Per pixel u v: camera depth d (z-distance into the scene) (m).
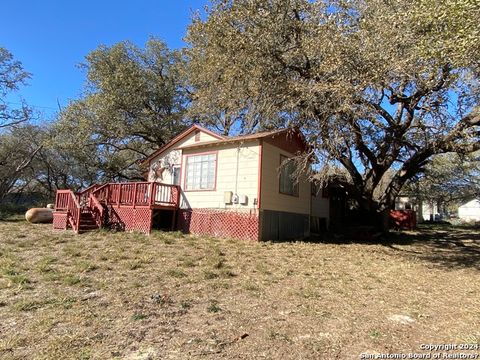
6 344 3.69
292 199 15.77
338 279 7.49
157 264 8.00
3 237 11.30
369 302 5.90
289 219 15.38
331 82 10.20
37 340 3.82
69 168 30.09
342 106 9.68
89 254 8.79
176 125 24.98
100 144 24.14
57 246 9.92
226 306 5.29
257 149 13.62
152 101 24.66
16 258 8.12
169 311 4.94
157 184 13.90
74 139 22.73
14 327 4.18
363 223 19.94
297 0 11.45
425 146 12.84
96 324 4.34
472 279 8.11
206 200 14.62
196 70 18.06
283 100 12.00
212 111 18.27
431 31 6.93
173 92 24.88
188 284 6.45
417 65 8.26
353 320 4.94
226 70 12.50
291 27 11.68
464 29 6.00
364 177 17.38
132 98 22.73
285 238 14.79
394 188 16.78
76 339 3.87
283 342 4.05
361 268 8.90
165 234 12.90
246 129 15.65
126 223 14.09
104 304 5.12
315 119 11.27
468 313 5.50
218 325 4.49
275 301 5.66
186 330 4.28
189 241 11.62
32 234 12.29
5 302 5.08
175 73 24.70
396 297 6.30
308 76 11.68
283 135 15.05
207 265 8.08
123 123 22.77
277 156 14.52
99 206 14.03
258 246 11.62
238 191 13.80
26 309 4.80
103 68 23.08
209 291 6.05
